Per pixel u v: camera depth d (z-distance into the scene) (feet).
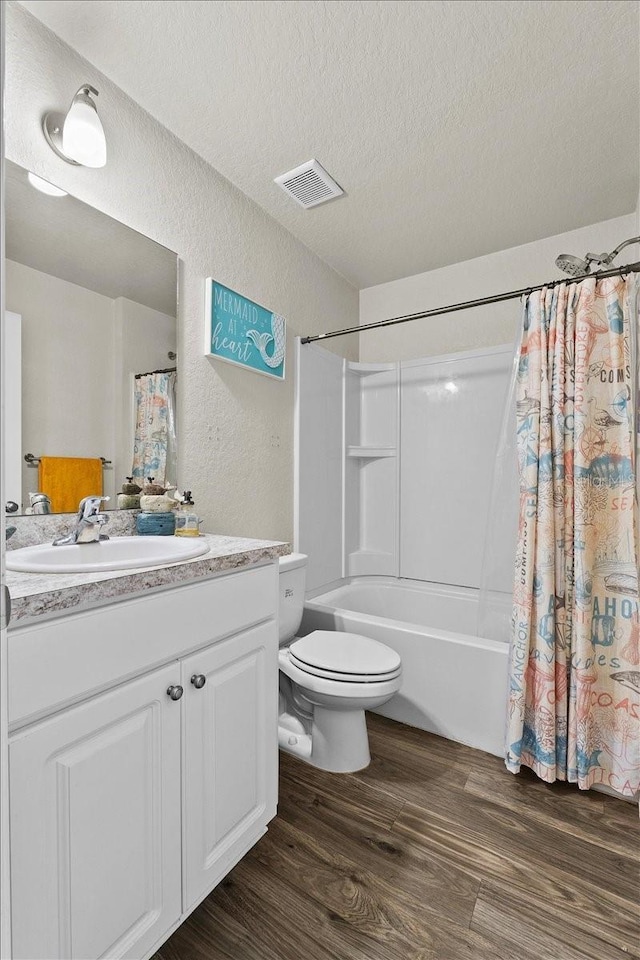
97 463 4.78
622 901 3.86
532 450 5.57
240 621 4.02
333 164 6.16
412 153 5.96
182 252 5.74
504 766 5.71
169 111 5.23
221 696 3.79
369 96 5.04
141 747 3.13
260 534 7.09
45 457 4.34
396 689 5.38
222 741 3.80
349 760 5.63
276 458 7.48
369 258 8.85
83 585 2.73
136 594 3.14
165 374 5.52
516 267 8.46
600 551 5.32
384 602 9.21
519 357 5.88
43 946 2.54
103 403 4.83
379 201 7.00
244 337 6.64
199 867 3.55
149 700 3.18
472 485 8.70
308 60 4.59
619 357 5.26
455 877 4.10
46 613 2.57
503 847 4.43
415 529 9.29
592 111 5.27
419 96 5.05
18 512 4.14
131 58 4.55
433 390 9.14
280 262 7.62
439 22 4.23
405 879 4.08
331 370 8.94
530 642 5.50
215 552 4.01
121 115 4.95
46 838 2.57
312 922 3.68
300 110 5.23
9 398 4.07
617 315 5.29
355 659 5.58
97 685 2.85
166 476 5.53
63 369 4.48
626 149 5.90
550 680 5.27
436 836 4.58
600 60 4.59
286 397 7.74
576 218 7.51
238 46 4.43
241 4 4.04
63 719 2.66
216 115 5.29
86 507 4.26
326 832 4.63
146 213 5.26
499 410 8.43
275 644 4.45
